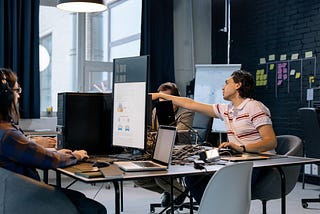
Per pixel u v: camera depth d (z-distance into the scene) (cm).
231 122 286
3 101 189
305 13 565
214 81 629
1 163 185
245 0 667
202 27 729
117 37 682
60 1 381
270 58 621
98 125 257
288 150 281
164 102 288
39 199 179
